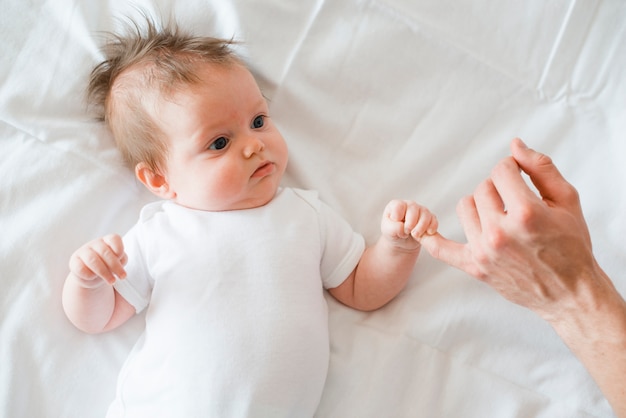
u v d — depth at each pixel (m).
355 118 1.07
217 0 1.04
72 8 1.04
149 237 0.95
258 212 0.95
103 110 1.04
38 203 1.00
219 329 0.87
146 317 0.93
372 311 1.03
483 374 0.97
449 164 1.07
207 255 0.91
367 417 0.96
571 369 0.95
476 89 1.07
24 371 0.94
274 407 0.86
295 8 1.05
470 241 0.76
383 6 1.05
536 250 0.71
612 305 0.76
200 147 0.91
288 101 1.07
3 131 1.02
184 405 0.85
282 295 0.90
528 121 1.06
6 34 1.03
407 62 1.06
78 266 0.84
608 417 0.93
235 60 0.97
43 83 1.03
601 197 1.01
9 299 0.96
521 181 0.72
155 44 0.98
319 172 1.07
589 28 1.05
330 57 1.06
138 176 0.99
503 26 1.06
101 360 0.97
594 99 1.05
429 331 0.99
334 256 0.99
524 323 0.97
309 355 0.89
